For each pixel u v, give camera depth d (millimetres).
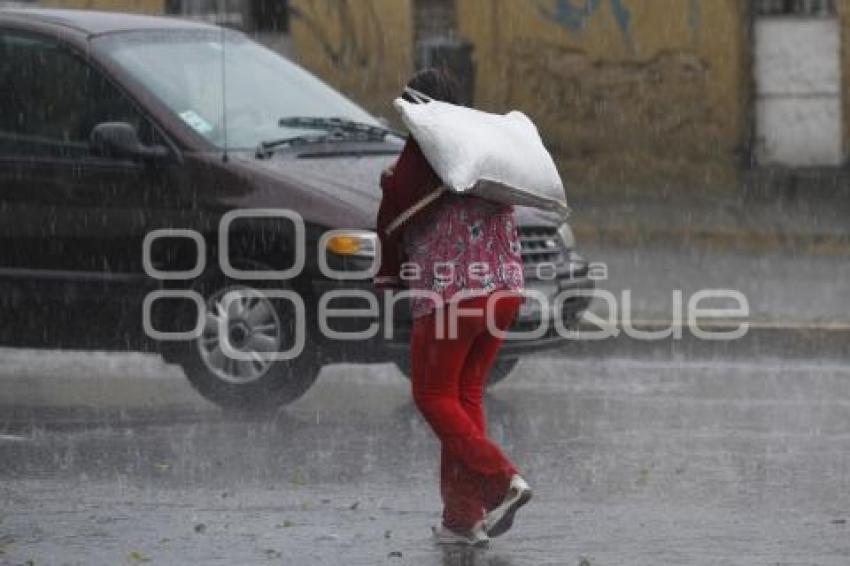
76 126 27312
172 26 29094
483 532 18719
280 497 21141
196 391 28406
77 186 26984
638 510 20422
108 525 19781
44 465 22922
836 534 19203
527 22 54344
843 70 52750
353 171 26812
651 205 51094
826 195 52062
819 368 31188
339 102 29438
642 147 54031
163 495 21250
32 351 33062
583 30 54125
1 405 27406
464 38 54500
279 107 28250
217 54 28750
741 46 53438
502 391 28688
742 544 18812
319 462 23094
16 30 27984
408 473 22453
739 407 27016
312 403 27641
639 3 53719
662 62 53719
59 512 20391
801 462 22875
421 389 18797
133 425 25688
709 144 53656
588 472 22453
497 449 18672
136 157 26625
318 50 55000
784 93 53656
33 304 27312
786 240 45281
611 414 26500
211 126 27031
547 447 24047
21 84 27688
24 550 18703
